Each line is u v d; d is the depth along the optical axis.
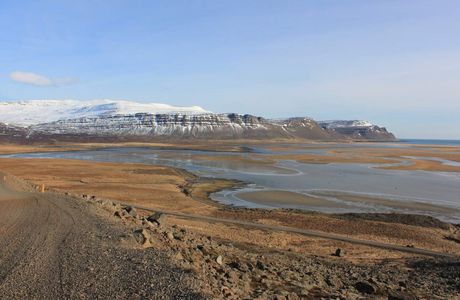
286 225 34.34
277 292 12.04
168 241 15.98
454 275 19.94
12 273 10.73
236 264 15.38
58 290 9.55
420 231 33.53
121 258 12.08
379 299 13.48
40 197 28.53
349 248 27.33
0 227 17.05
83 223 17.86
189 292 9.34
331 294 13.07
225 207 43.38
